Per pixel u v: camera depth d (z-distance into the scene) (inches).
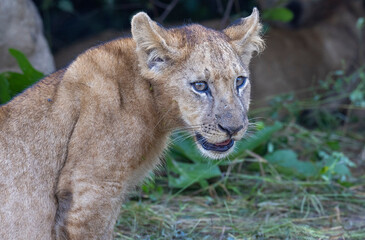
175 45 320.5
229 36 347.3
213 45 319.3
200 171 467.8
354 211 453.4
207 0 736.3
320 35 724.7
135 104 321.4
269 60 687.7
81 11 754.8
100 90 313.6
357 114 710.5
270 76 683.4
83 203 307.6
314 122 678.5
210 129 315.9
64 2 681.6
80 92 314.7
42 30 565.0
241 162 498.6
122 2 724.0
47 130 312.0
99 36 678.5
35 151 309.6
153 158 346.9
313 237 400.2
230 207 454.6
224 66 314.7
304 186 486.9
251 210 450.3
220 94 315.0
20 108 316.5
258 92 673.0
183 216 435.5
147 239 387.5
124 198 340.5
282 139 568.1
